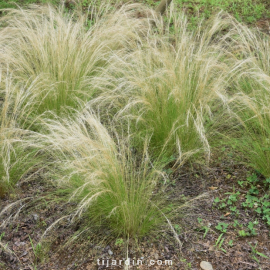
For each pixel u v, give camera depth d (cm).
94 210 305
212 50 453
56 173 331
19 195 332
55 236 298
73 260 281
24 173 334
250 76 396
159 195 329
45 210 319
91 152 297
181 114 357
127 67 407
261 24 623
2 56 396
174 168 366
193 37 516
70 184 315
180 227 304
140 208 296
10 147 326
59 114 400
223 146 384
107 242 295
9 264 279
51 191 337
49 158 359
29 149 354
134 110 385
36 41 424
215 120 392
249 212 317
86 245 292
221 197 334
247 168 362
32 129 388
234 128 393
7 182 330
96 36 457
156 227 303
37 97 392
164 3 593
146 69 389
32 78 402
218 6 680
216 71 416
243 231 296
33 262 280
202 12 670
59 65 400
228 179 353
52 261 281
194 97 367
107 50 469
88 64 425
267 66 405
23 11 504
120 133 391
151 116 373
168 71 353
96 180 274
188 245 291
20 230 303
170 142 369
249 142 363
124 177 307
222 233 299
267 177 343
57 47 418
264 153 347
